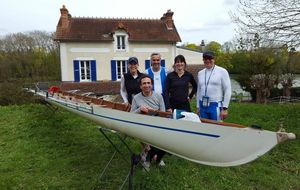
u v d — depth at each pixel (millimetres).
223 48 40312
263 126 7289
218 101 4539
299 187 4133
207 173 4395
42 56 41406
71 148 5734
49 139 6367
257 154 2820
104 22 24031
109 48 22797
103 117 4043
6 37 45875
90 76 22656
